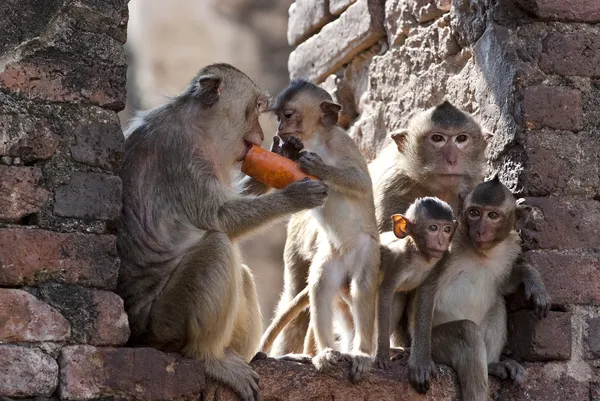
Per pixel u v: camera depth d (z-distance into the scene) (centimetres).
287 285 1320
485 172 1253
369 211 1147
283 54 3703
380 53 1563
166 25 3712
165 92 1148
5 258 909
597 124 1205
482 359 1110
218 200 1042
